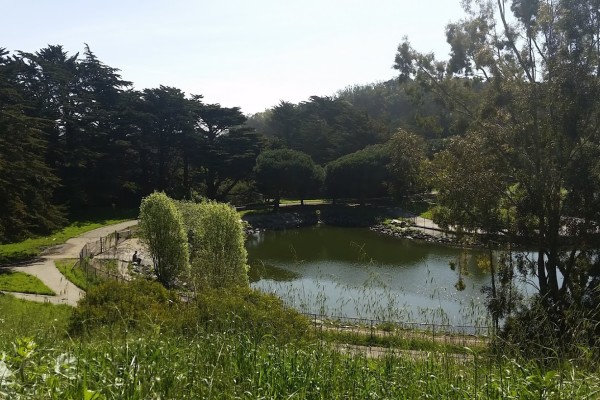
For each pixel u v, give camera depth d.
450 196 19.73
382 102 112.75
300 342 7.51
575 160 17.75
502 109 19.97
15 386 3.64
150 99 59.50
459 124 21.84
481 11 20.81
